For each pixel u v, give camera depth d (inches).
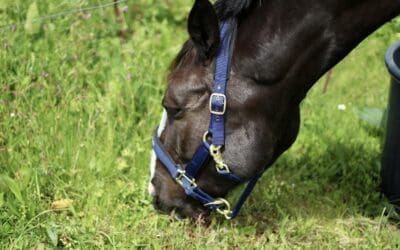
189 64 107.7
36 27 175.5
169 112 111.0
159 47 198.8
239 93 106.3
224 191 116.6
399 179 147.4
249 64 105.4
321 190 153.3
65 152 147.1
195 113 108.0
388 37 173.2
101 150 150.5
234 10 104.0
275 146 114.2
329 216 144.3
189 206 120.5
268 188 148.6
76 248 126.2
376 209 147.5
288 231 136.7
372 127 176.6
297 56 106.7
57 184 140.9
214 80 105.4
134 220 133.2
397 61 153.9
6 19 185.0
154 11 215.8
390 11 107.0
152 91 173.6
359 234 139.9
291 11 105.2
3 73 166.2
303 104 183.6
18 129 151.2
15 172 140.4
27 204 132.2
